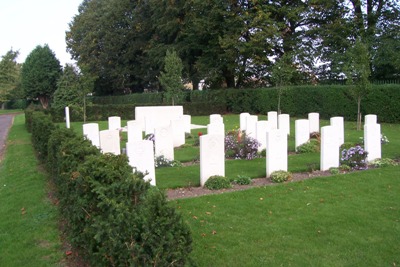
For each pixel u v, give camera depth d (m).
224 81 38.94
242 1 31.72
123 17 44.47
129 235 3.45
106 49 45.25
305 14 30.92
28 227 6.48
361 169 9.99
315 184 8.56
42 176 10.40
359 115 19.55
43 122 12.64
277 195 7.79
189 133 18.53
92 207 4.43
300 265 4.84
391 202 7.18
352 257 5.03
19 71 58.09
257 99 33.19
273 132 9.45
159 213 3.54
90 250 4.18
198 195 8.10
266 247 5.37
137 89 52.31
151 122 19.02
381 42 26.75
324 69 32.81
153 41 39.44
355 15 28.88
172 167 11.16
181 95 32.09
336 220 6.32
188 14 33.41
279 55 33.84
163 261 3.37
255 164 11.16
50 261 5.14
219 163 9.08
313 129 16.84
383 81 25.92
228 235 5.81
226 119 28.73
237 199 7.59
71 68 30.75
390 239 5.55
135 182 4.18
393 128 19.67
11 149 16.61
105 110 33.16
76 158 5.92
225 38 30.78
